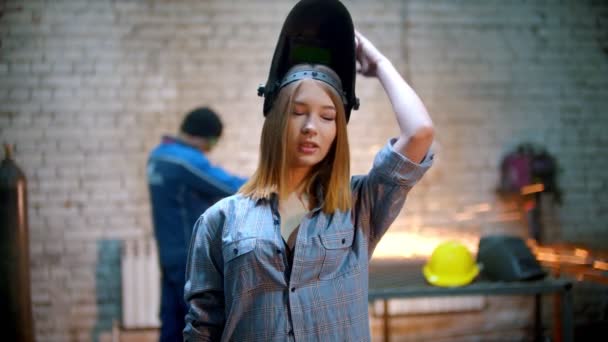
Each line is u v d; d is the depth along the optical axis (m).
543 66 4.50
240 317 1.31
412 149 1.34
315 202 1.39
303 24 1.40
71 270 4.20
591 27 4.54
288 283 1.31
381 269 3.52
